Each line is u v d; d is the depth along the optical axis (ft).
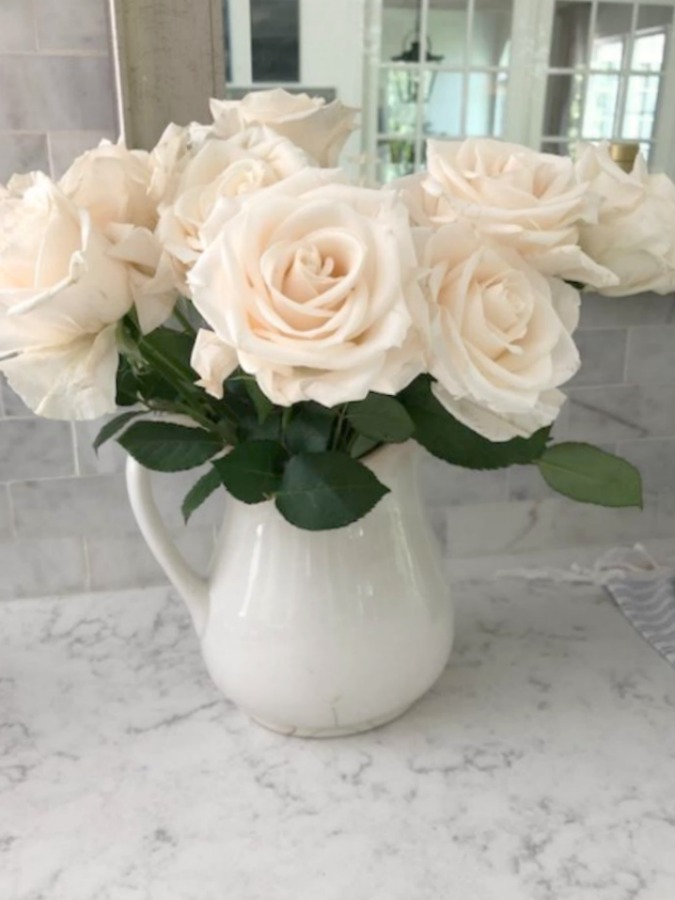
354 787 1.64
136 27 1.91
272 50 1.99
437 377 1.16
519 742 1.75
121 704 1.88
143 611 2.27
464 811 1.58
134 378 1.52
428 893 1.41
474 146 1.38
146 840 1.52
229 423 1.54
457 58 2.08
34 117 1.96
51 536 2.30
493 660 2.03
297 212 1.11
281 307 1.09
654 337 2.41
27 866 1.47
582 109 2.16
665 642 2.07
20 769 1.68
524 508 2.53
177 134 1.43
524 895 1.41
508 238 1.26
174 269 1.24
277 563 1.59
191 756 1.72
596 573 2.41
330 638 1.58
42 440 2.20
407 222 1.15
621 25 2.10
